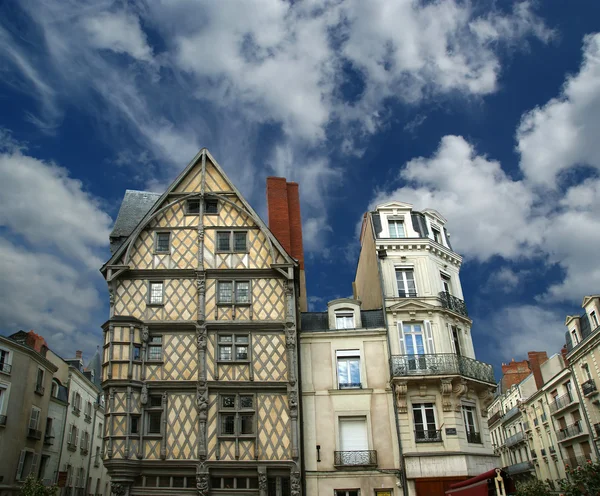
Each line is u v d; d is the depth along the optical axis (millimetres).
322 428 22750
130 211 27469
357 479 21828
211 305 23422
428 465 21891
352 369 24031
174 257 24328
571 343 37969
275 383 22203
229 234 24906
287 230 28562
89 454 40719
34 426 31438
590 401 35344
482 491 12242
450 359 23516
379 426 22828
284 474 21109
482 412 24500
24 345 30641
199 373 22031
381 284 25578
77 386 38625
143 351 22359
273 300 23688
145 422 21375
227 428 21625
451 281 27547
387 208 27719
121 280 23750
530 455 47844
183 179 25906
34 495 25875
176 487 20812
